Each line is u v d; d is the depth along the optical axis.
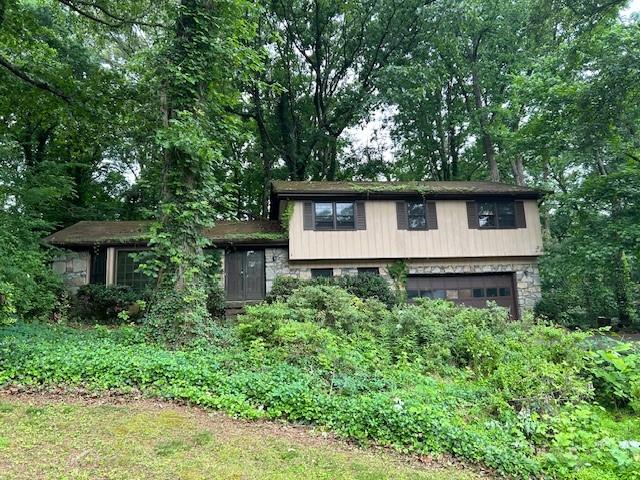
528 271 16.00
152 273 7.52
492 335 7.97
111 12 10.28
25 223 10.19
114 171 22.05
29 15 10.12
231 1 8.68
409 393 5.41
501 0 19.27
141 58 8.69
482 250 15.76
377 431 4.45
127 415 4.51
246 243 14.86
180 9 8.19
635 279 17.75
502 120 20.86
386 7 19.67
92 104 10.66
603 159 16.66
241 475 3.46
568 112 13.62
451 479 3.75
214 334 7.46
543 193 16.17
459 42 20.53
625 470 4.06
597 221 13.84
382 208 15.69
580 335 7.15
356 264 15.45
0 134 11.17
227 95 9.41
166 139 7.55
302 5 20.81
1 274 8.47
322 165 23.92
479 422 4.96
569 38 15.28
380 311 9.34
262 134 22.58
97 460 3.52
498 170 24.08
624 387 6.38
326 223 15.36
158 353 6.16
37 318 10.34
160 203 7.96
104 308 12.70
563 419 5.01
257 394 5.08
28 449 3.64
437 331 7.98
